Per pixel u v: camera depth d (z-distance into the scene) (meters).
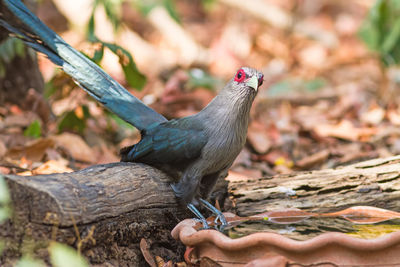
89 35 11.73
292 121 15.05
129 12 24.42
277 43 23.75
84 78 8.70
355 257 6.14
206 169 7.91
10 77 12.67
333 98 17.53
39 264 6.01
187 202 7.89
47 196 6.05
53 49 8.62
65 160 10.45
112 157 11.47
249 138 13.14
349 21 25.69
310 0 27.80
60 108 13.79
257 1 23.97
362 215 7.91
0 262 6.10
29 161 10.01
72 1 19.05
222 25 25.33
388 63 17.08
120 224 6.88
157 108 15.24
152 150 7.98
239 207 8.56
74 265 5.47
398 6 16.27
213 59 21.31
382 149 12.78
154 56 20.67
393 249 6.10
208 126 7.79
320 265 6.21
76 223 6.23
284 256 6.28
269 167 12.37
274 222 7.75
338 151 12.68
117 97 8.77
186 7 27.42
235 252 6.43
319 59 22.47
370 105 16.06
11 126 11.74
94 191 6.59
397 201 8.41
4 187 5.71
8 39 11.72
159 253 7.52
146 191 7.39
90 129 12.41
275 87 17.78
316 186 8.55
